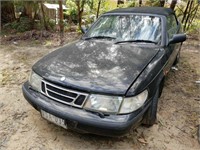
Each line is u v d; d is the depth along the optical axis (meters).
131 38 3.19
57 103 2.29
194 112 3.25
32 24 8.84
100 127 2.08
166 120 3.03
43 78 2.42
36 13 9.12
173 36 3.24
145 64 2.56
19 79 4.20
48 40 7.14
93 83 2.17
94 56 2.71
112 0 11.24
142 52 2.86
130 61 2.58
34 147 2.48
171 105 3.42
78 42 3.35
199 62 5.45
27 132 2.72
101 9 9.16
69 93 2.21
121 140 2.62
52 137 2.64
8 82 4.06
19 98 3.50
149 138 2.67
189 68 5.02
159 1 8.27
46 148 2.46
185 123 2.98
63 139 2.61
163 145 2.56
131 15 3.53
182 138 2.69
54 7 10.61
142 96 2.25
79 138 2.63
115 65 2.47
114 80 2.21
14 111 3.15
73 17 9.99
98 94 2.12
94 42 3.22
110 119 2.08
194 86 4.11
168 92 3.83
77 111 2.17
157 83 2.60
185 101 3.55
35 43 6.88
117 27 3.41
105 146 2.52
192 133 2.79
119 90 2.11
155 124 2.92
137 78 2.28
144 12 3.56
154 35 3.19
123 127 2.05
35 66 2.68
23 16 9.29
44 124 2.87
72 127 2.23
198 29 9.45
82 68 2.42
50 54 3.00
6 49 6.25
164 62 2.89
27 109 3.21
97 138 2.64
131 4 9.26
